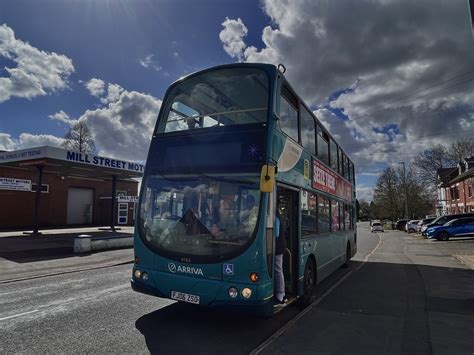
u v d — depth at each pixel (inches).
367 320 252.2
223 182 218.5
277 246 233.0
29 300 291.7
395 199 3132.4
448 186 2295.8
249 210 206.8
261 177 205.9
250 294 194.2
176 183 232.7
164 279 216.2
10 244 658.2
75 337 204.7
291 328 231.5
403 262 601.0
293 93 275.0
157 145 251.0
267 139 218.2
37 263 490.3
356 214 624.7
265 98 231.8
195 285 205.3
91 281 378.9
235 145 223.6
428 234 1212.5
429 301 311.9
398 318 257.8
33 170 1139.9
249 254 198.5
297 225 271.1
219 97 247.9
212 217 214.2
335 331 226.7
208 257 205.0
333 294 341.7
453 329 232.8
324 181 364.5
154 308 267.1
